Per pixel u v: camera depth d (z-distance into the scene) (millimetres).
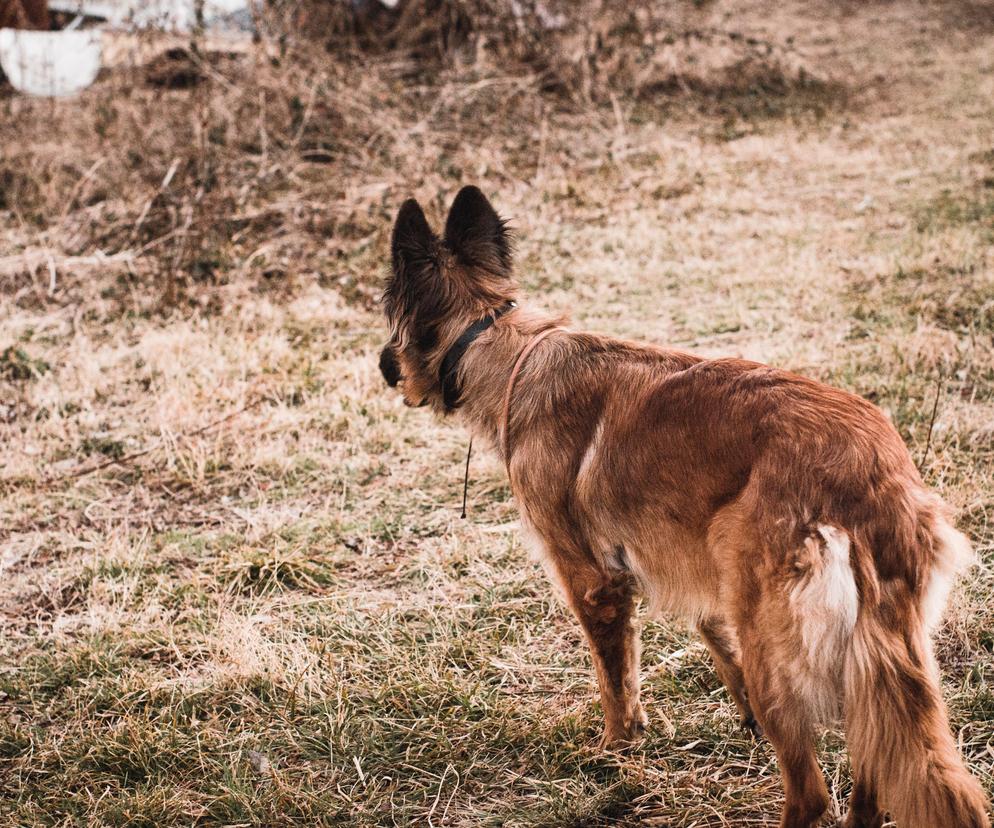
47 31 11727
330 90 9961
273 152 9625
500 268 3584
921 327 5922
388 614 4016
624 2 13102
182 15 9773
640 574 2945
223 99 9758
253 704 3543
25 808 3102
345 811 3062
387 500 4922
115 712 3553
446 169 9375
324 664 3725
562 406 3096
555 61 12352
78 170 10016
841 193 9672
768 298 7020
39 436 5758
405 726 3398
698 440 2730
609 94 12758
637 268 7938
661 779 3086
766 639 2459
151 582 4348
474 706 3449
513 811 3023
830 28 19328
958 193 9148
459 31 12250
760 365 2857
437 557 4363
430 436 5543
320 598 4176
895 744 2270
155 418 5879
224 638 3848
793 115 13055
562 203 9711
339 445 5469
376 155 9508
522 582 4160
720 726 3262
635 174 10555
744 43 15195
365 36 12055
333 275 8086
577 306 7250
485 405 3383
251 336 6969
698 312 6910
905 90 14250
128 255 7871
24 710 3605
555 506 3096
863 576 2342
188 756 3324
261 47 9844
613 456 2924
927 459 4570
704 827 2906
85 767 3309
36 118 11000
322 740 3361
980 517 4180
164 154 9398
